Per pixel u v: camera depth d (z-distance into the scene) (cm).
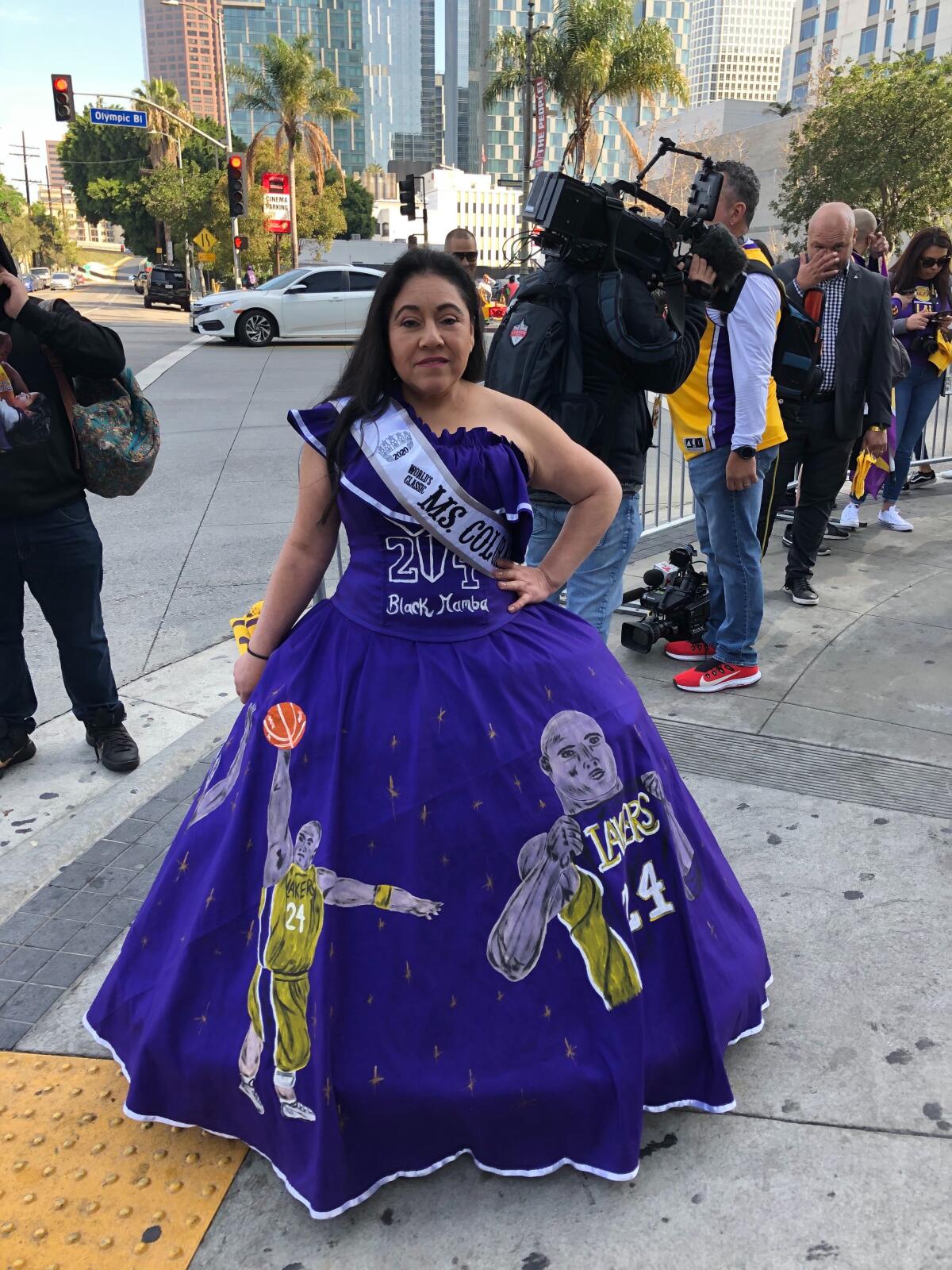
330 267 2095
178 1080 196
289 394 1291
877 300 473
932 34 6091
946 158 2697
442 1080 181
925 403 634
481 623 203
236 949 195
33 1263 178
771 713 396
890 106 2714
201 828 210
